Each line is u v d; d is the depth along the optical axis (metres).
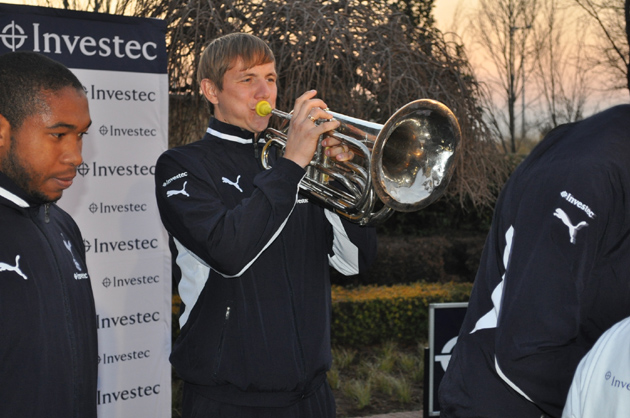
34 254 1.40
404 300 7.30
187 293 2.17
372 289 7.77
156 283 3.62
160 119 3.57
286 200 1.94
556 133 1.56
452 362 1.58
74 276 1.56
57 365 1.40
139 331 3.58
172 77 5.57
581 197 1.34
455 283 8.59
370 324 7.16
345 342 7.11
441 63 6.03
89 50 3.32
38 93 1.36
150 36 3.50
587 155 1.38
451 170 1.99
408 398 5.57
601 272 1.37
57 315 1.42
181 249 2.18
